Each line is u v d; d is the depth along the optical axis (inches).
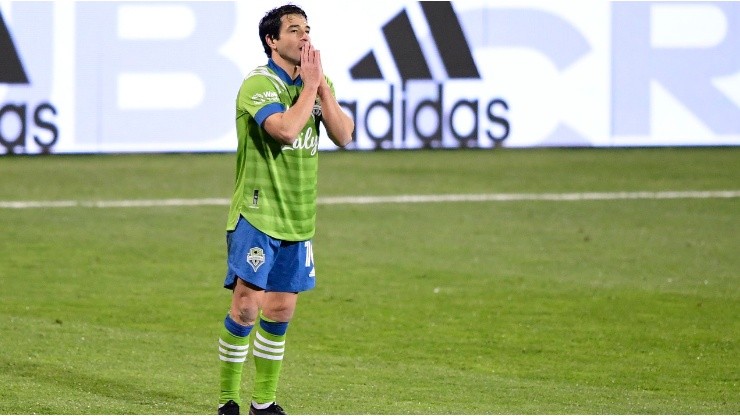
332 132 807.7
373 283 1409.9
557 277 1456.7
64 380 954.7
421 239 1712.6
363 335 1162.0
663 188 2212.1
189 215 1900.8
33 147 2470.5
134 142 2495.1
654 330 1192.2
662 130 2632.9
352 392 940.6
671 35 2618.1
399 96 2568.9
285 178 792.9
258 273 786.8
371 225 1822.1
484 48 2591.0
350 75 2544.3
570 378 1005.8
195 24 2500.0
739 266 1534.2
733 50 2620.6
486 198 2094.0
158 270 1480.1
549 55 2605.8
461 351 1101.1
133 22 2480.3
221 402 815.1
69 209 1939.0
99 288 1368.1
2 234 1712.6
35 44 2450.8
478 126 2608.3
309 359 1059.9
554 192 2162.9
